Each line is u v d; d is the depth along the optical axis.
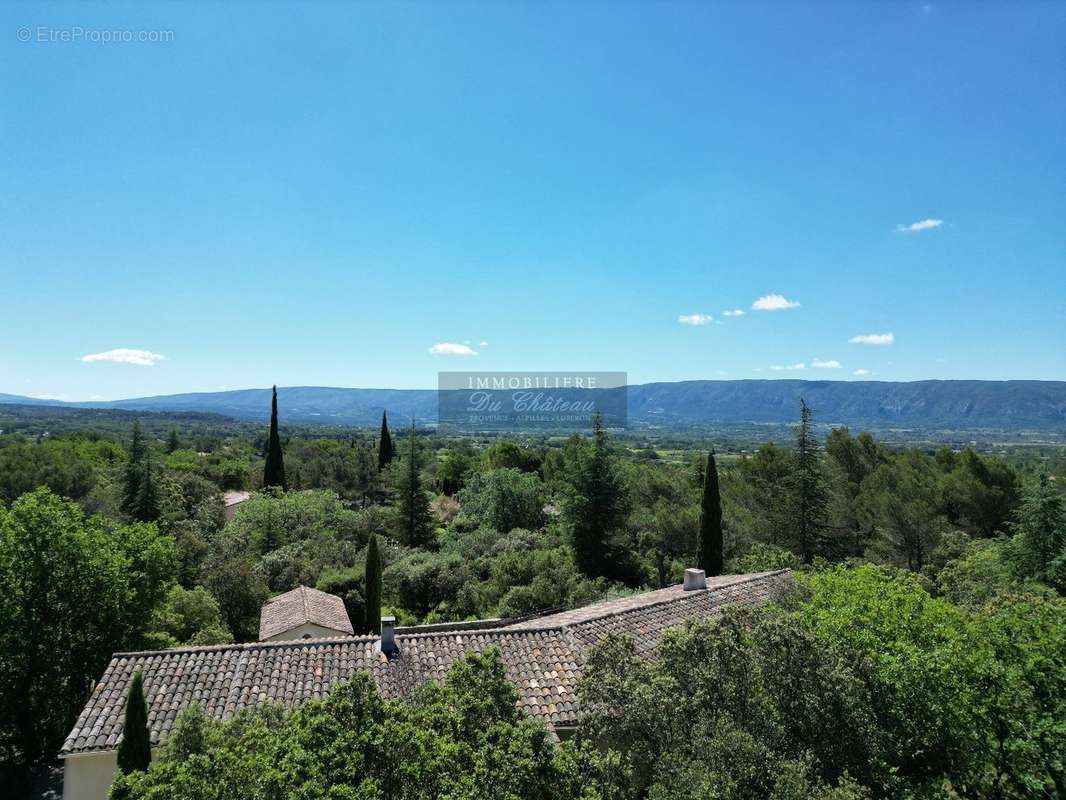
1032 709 11.15
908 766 10.52
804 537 34.34
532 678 12.80
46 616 18.38
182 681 12.55
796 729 8.12
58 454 54.72
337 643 14.02
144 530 21.16
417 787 6.00
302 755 5.84
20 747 18.25
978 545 30.48
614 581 34.59
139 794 6.30
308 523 39.78
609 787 6.79
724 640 8.50
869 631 11.94
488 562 32.62
